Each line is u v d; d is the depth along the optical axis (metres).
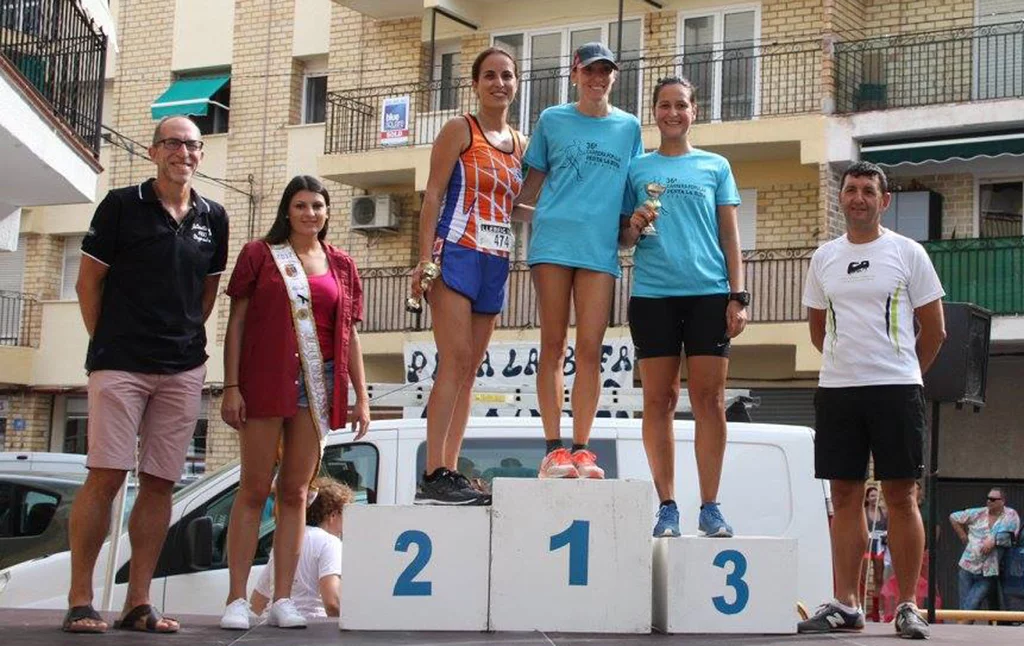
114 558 10.05
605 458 11.59
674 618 7.07
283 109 28.97
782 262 23.92
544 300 7.61
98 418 7.08
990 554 17.39
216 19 29.86
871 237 7.83
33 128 13.44
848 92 24.02
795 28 24.42
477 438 11.76
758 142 23.80
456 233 7.54
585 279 7.60
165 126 7.28
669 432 7.79
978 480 22.94
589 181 7.64
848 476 7.82
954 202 23.62
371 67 28.06
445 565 7.00
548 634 6.90
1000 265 22.42
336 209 28.23
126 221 7.17
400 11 27.55
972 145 22.30
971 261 22.62
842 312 7.79
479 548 7.01
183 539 11.34
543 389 7.62
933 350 7.94
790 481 11.55
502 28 27.00
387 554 7.01
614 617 6.99
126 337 7.12
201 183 29.45
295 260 7.55
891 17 24.28
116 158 30.45
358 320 7.84
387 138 26.95
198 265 7.33
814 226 24.25
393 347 26.22
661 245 7.71
